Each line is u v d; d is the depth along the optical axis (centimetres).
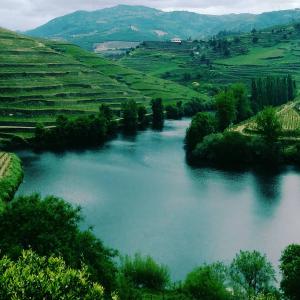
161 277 7244
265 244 10000
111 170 15900
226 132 17712
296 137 18075
